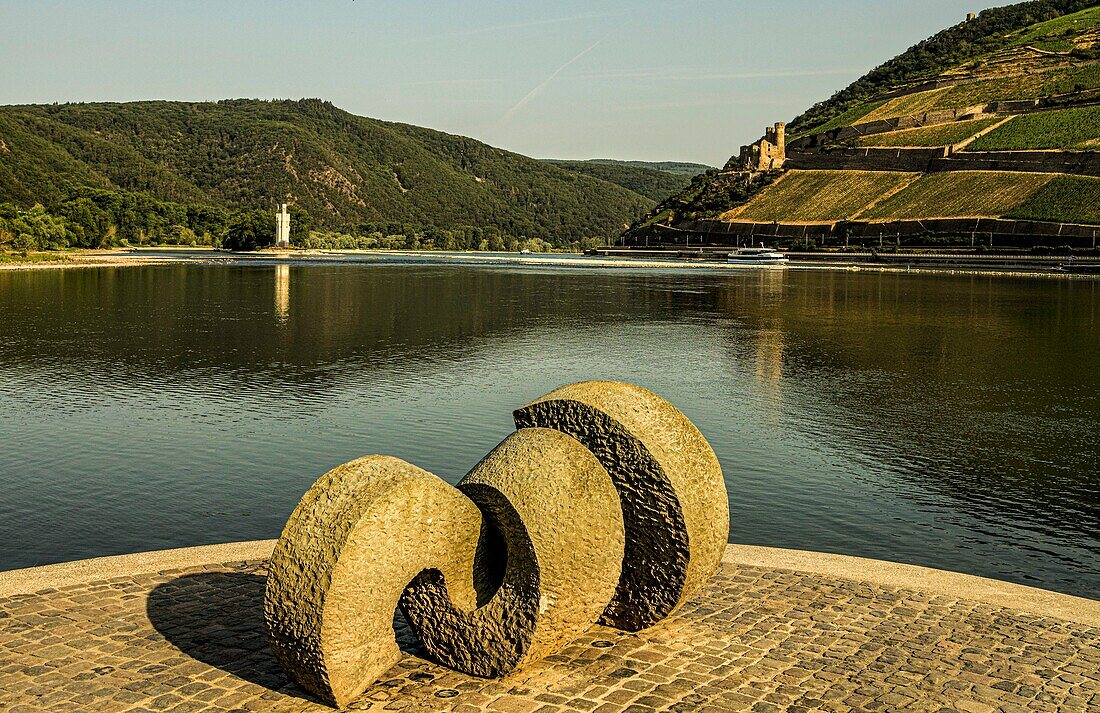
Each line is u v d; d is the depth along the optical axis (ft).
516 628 24.23
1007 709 23.03
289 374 89.15
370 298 191.01
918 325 145.07
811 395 81.10
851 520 45.50
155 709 22.33
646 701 23.26
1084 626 28.43
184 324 135.23
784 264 401.90
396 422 66.28
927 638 27.40
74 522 44.16
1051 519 46.01
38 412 69.31
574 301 191.21
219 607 29.01
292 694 23.45
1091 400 79.36
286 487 49.93
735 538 42.75
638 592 27.37
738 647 26.71
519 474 25.08
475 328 135.33
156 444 59.11
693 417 70.74
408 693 23.75
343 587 22.48
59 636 26.45
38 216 437.17
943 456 58.65
